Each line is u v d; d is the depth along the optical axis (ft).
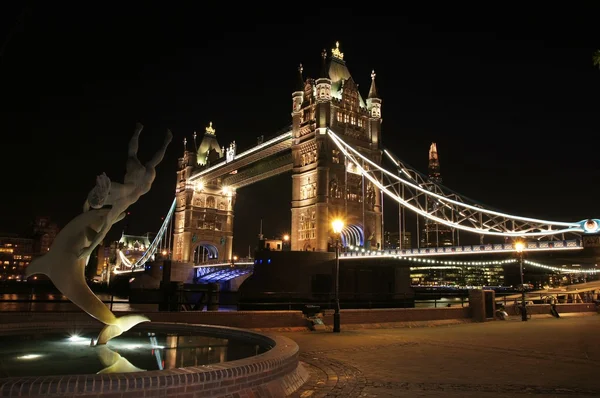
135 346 41.16
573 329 90.38
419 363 50.47
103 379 24.44
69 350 37.91
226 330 48.62
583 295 184.55
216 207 617.21
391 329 87.86
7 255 587.68
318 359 52.65
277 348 37.17
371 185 395.14
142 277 444.96
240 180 569.64
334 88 409.69
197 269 472.03
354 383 39.99
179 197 625.00
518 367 48.37
